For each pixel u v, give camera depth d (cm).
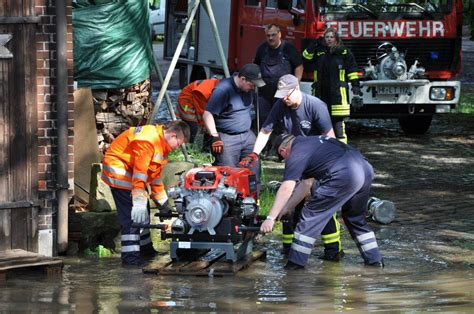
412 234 2039
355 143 3262
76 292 1553
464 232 2059
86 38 2316
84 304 1468
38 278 1669
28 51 1797
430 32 3253
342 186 1714
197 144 2928
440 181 2628
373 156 3006
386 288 1577
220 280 1647
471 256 1847
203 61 3803
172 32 4181
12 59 1786
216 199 1692
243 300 1488
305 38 3120
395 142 3291
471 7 4006
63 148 1828
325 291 1555
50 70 1820
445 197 2423
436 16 3259
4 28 1777
